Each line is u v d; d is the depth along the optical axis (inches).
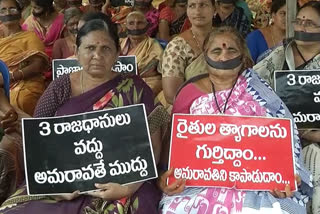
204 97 142.3
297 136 140.1
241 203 131.8
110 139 132.0
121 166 131.9
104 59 137.3
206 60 142.1
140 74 223.8
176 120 135.1
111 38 138.3
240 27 259.3
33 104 227.5
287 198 133.4
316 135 153.4
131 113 132.3
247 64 142.6
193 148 134.5
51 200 132.6
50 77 246.4
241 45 140.9
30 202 132.6
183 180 134.2
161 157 144.9
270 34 211.6
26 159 130.9
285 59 161.6
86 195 133.5
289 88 152.3
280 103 140.6
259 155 133.2
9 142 160.7
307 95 151.6
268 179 132.9
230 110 138.9
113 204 132.0
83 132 132.1
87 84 141.4
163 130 143.6
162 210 136.5
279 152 133.1
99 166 131.5
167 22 295.4
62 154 131.5
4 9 235.1
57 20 271.9
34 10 272.4
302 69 160.4
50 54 267.3
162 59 185.5
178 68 181.5
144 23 230.1
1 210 131.6
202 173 134.0
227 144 133.9
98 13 141.5
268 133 133.5
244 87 140.4
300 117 152.6
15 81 227.3
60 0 313.9
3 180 158.7
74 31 243.9
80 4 307.0
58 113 140.4
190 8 184.5
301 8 159.8
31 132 131.5
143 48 229.8
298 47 161.9
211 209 132.6
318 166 153.2
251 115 137.9
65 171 131.3
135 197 134.6
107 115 132.3
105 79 140.9
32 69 228.5
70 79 142.7
